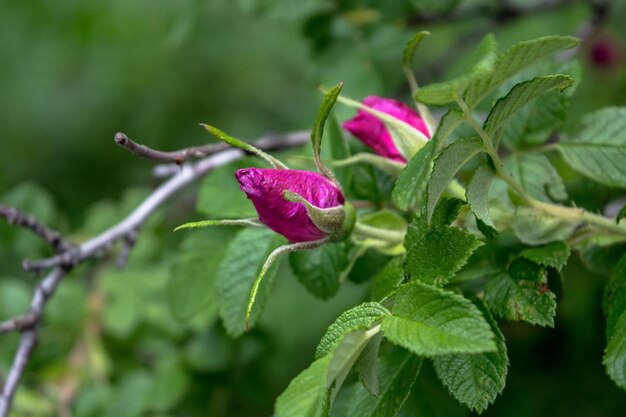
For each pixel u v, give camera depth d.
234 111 0.97
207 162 0.54
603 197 0.47
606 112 0.45
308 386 0.38
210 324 0.61
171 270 0.51
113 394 0.60
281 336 0.67
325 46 0.60
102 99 0.99
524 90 0.40
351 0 0.59
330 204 0.41
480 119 0.46
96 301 0.64
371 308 0.39
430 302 0.38
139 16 0.97
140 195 0.68
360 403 0.41
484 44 0.40
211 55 0.96
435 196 0.40
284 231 0.41
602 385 0.59
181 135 0.97
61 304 0.63
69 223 0.95
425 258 0.40
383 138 0.44
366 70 0.59
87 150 0.99
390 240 0.43
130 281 0.63
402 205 0.40
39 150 0.99
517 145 0.46
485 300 0.42
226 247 0.51
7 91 0.99
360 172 0.46
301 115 0.87
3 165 0.97
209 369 0.60
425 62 0.88
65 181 0.98
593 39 0.72
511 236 0.43
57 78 0.99
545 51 0.39
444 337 0.37
